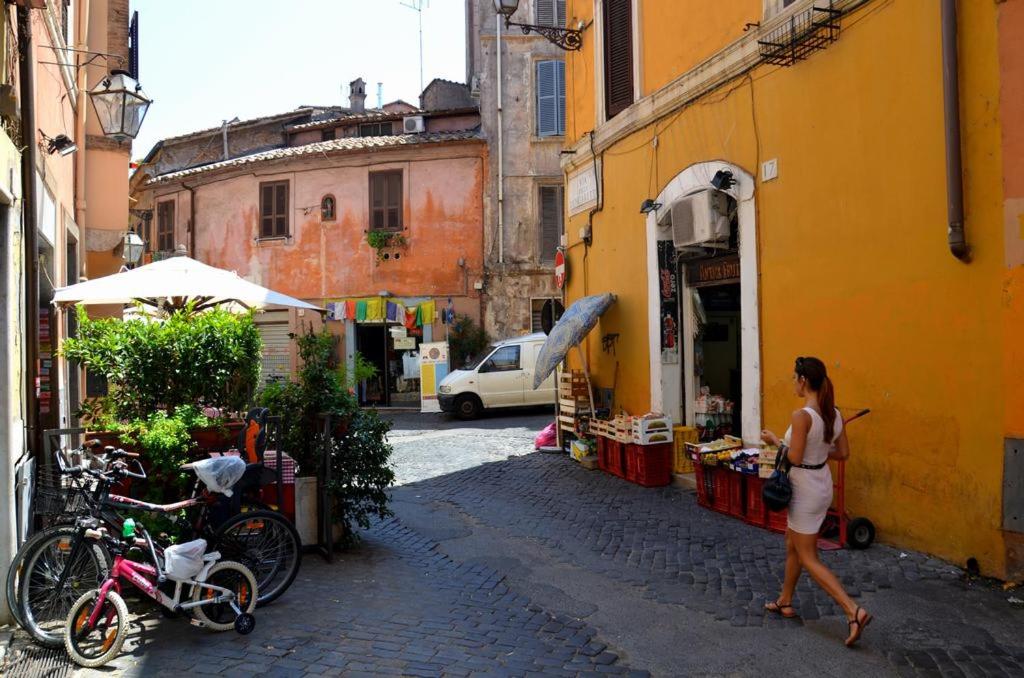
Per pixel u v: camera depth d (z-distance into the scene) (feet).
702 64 29.35
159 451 18.66
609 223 37.99
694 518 26.12
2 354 16.75
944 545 19.53
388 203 77.92
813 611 17.20
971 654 14.66
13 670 14.57
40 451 19.45
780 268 25.57
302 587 19.54
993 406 18.17
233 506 17.79
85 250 38.14
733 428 33.17
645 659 15.15
